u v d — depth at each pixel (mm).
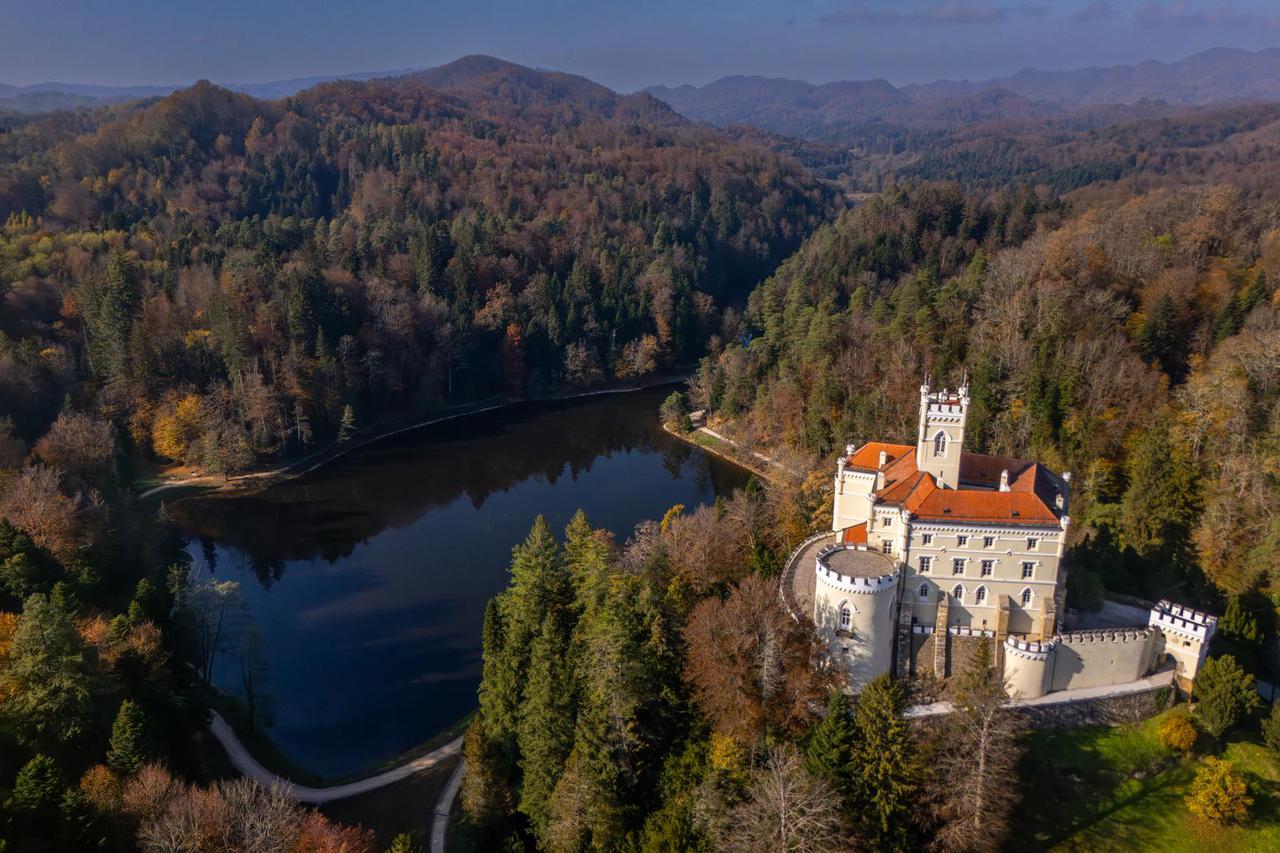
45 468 137375
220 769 95062
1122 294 164625
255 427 189750
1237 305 145375
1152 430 125562
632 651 82125
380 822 88750
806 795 69812
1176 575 111250
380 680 116000
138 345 188250
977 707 77062
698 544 111438
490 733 95000
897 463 105375
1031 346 150125
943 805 75062
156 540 139000
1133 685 90250
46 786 67938
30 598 80938
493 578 144500
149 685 91250
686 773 79500
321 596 139250
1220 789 77500
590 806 77875
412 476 194500
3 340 172875
